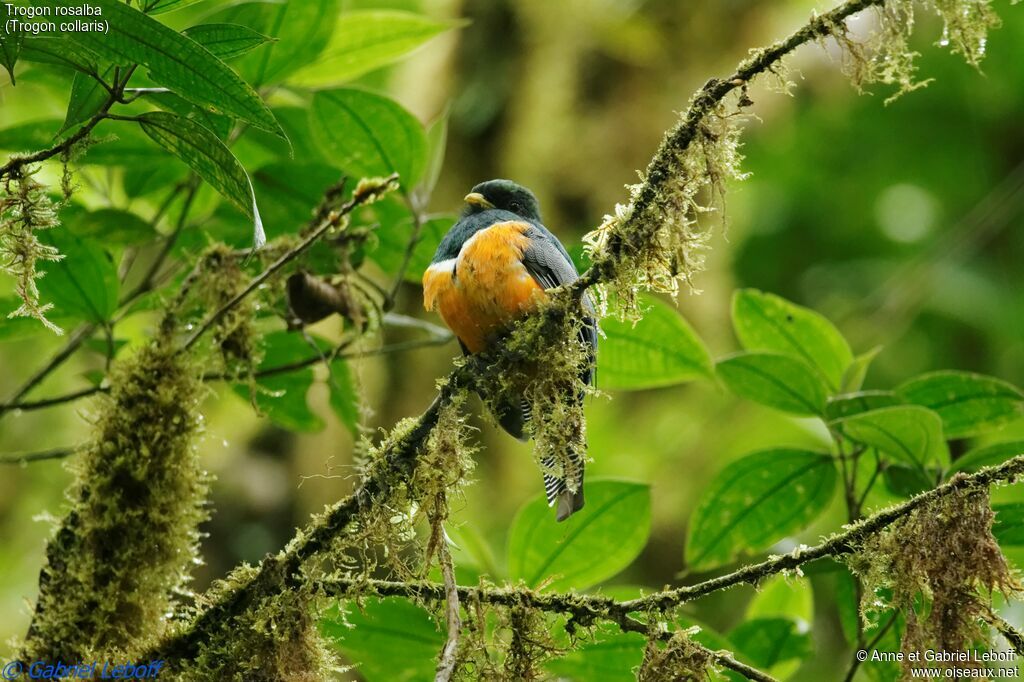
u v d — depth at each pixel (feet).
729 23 53.83
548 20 51.16
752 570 21.02
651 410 60.44
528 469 52.03
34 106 47.16
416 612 25.96
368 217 32.99
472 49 51.03
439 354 47.60
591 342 26.55
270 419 33.24
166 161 29.89
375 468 22.47
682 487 58.08
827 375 31.27
